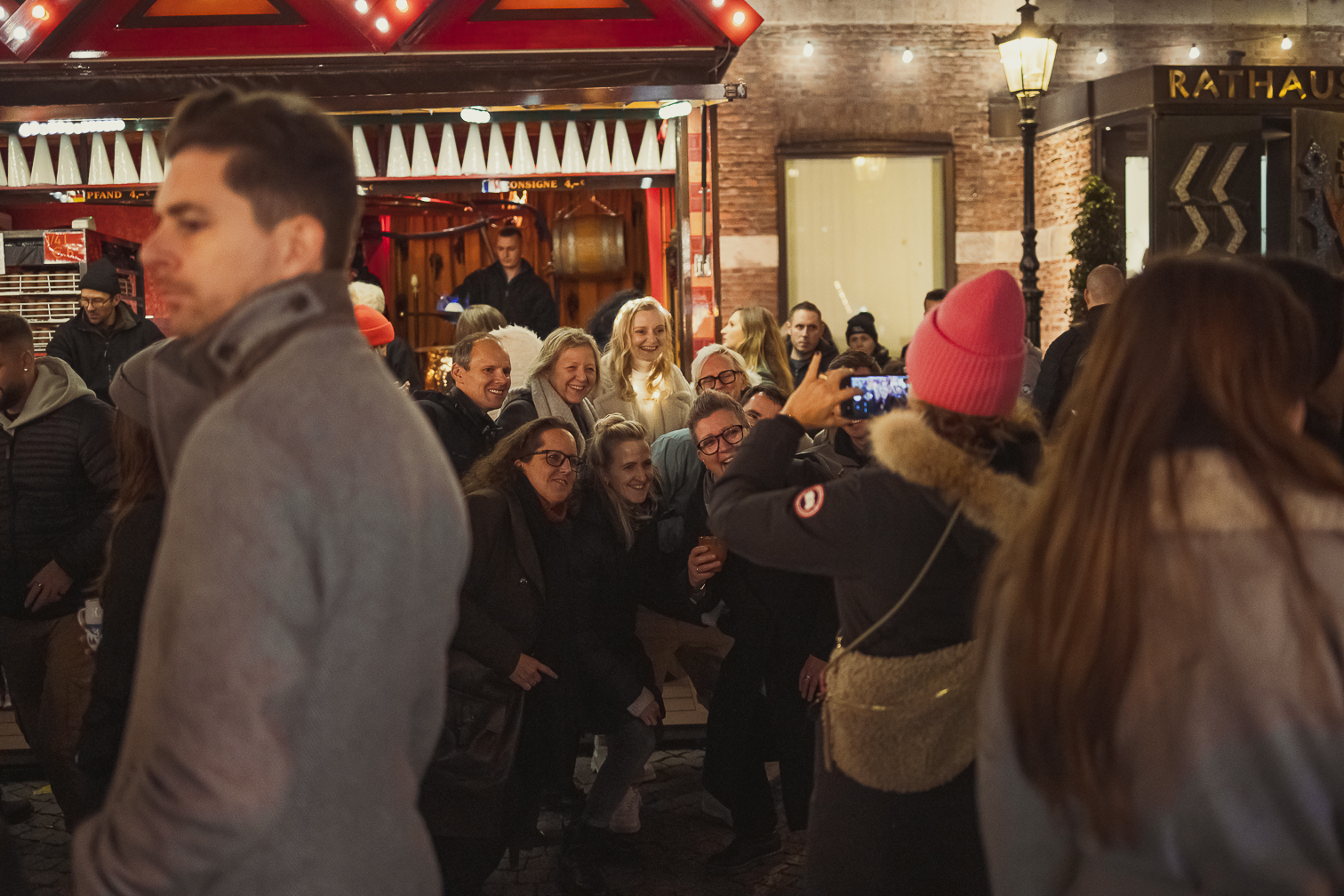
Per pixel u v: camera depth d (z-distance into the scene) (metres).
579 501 3.54
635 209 8.79
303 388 1.19
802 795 3.37
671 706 4.33
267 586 1.12
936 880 1.83
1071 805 1.08
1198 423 1.09
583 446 3.75
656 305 5.14
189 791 1.08
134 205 6.80
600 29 5.34
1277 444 1.06
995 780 1.16
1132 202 10.21
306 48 5.26
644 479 3.53
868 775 1.83
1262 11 10.94
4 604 3.50
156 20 5.25
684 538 3.65
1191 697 1.01
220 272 1.24
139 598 2.37
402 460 1.23
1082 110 10.12
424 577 1.24
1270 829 1.00
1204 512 1.05
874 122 10.71
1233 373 1.08
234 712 1.09
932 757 1.80
